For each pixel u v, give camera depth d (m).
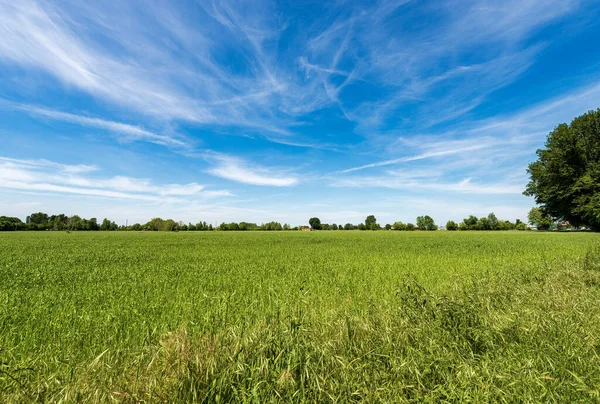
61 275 11.30
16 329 5.05
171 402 2.96
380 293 7.64
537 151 55.44
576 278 8.49
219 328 4.60
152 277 10.48
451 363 3.66
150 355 3.85
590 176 46.53
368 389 3.20
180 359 3.55
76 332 4.77
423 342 4.27
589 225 51.28
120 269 12.80
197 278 10.21
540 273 9.66
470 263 13.65
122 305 6.48
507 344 4.21
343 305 6.44
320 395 3.07
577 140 49.47
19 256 19.11
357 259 16.03
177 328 4.83
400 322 4.88
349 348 4.07
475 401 2.94
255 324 4.82
